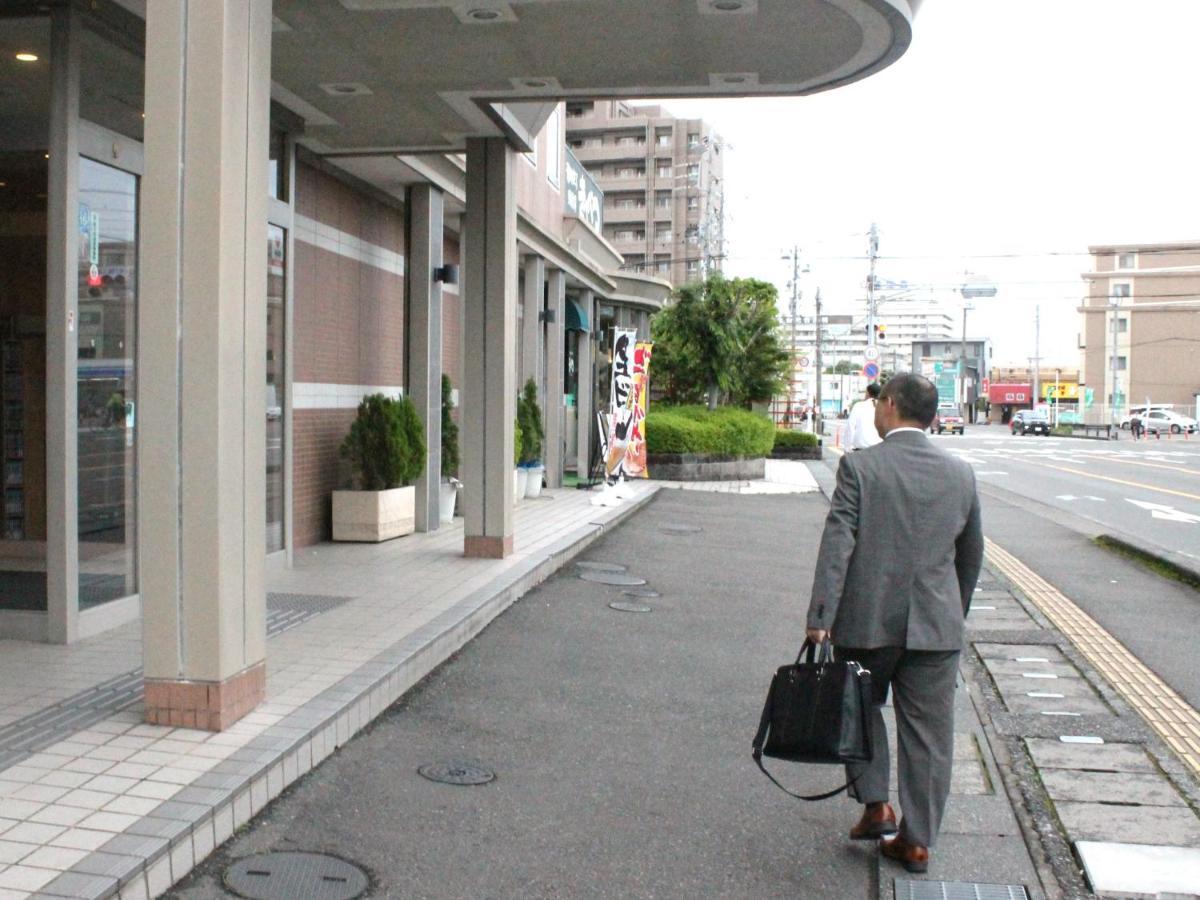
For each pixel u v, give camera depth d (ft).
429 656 23.45
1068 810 16.83
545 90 28.81
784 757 14.10
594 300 72.90
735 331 99.91
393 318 44.21
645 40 24.79
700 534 49.52
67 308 21.63
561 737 19.83
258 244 17.65
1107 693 23.76
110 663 20.57
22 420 23.58
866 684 14.05
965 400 302.25
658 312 95.40
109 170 23.56
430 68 26.96
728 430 86.02
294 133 31.96
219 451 16.66
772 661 26.35
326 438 38.14
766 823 16.25
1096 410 269.44
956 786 17.90
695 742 19.95
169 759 15.67
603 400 77.87
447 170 41.83
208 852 13.96
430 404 41.68
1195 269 272.92
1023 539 52.37
